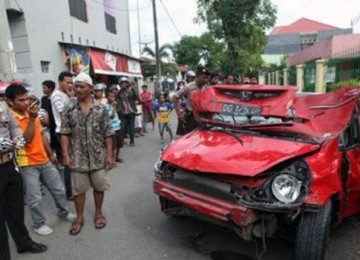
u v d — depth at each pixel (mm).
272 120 4113
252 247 3867
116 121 7648
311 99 4152
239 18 17000
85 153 4285
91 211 5020
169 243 3998
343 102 3900
